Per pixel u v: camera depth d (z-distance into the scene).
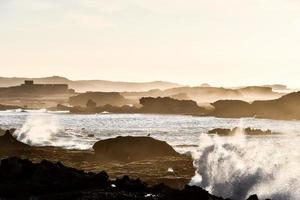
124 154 59.25
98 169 47.84
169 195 20.94
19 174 24.88
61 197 21.27
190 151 67.06
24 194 22.11
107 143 61.16
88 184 23.56
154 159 56.91
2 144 72.00
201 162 41.22
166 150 62.28
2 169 25.09
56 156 59.94
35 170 24.98
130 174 43.28
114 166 50.53
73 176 24.61
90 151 68.06
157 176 41.47
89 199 20.69
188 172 43.94
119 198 20.91
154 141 62.31
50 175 24.53
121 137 62.72
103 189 22.94
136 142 61.34
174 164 51.00
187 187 20.89
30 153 63.34
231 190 31.88
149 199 20.64
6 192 22.12
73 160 56.78
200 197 20.34
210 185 33.78
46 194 22.41
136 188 23.08
